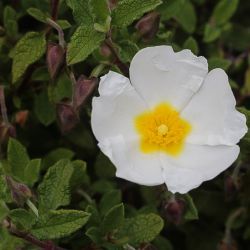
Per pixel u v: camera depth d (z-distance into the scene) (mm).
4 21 316
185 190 264
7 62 320
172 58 274
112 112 268
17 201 269
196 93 280
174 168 274
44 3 318
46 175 270
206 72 275
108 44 281
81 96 281
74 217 258
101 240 279
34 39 295
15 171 291
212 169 268
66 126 290
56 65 284
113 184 321
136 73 275
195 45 316
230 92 270
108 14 274
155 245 317
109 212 276
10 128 298
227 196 313
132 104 279
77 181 296
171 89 282
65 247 301
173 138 281
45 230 260
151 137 281
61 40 283
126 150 273
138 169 272
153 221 281
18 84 317
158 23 292
